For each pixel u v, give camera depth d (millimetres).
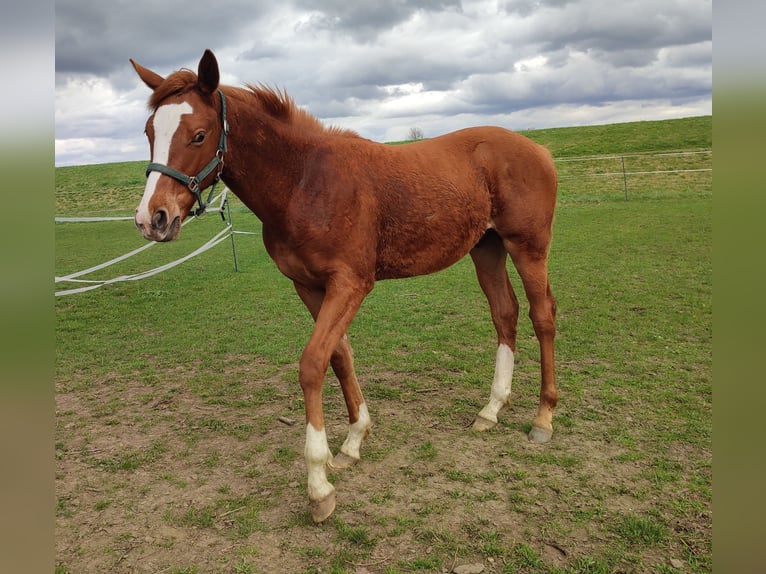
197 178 2658
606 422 3660
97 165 40438
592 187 20406
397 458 3291
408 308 7074
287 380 4766
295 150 2906
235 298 8055
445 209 3215
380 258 3145
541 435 3436
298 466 3268
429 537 2539
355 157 3014
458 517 2682
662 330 5648
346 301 2889
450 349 5359
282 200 2898
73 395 4543
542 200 3541
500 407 3738
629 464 3121
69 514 2822
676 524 2562
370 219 2980
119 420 4020
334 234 2854
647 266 8664
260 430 3781
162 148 2578
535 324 3584
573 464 3145
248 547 2533
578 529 2559
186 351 5684
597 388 4230
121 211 24156
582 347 5230
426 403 4109
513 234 3553
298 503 2883
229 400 4352
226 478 3164
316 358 2732
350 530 2600
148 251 13055
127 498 2973
